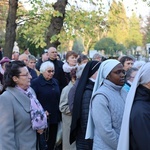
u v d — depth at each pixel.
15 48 11.63
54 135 5.52
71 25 9.80
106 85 3.39
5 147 3.22
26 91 3.56
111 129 3.19
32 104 3.47
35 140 3.46
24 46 20.23
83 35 10.38
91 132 3.42
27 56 7.07
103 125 3.19
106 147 3.22
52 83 5.49
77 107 3.89
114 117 3.26
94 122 3.29
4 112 3.30
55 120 5.42
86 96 3.84
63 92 5.09
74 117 3.92
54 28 9.33
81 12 9.99
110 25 11.59
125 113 2.64
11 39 8.99
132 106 2.62
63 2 9.34
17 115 3.36
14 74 3.47
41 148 3.58
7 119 3.29
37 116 3.43
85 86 3.91
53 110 5.41
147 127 2.51
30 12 9.29
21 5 10.20
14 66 3.49
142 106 2.57
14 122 3.36
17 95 3.43
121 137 2.63
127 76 4.57
